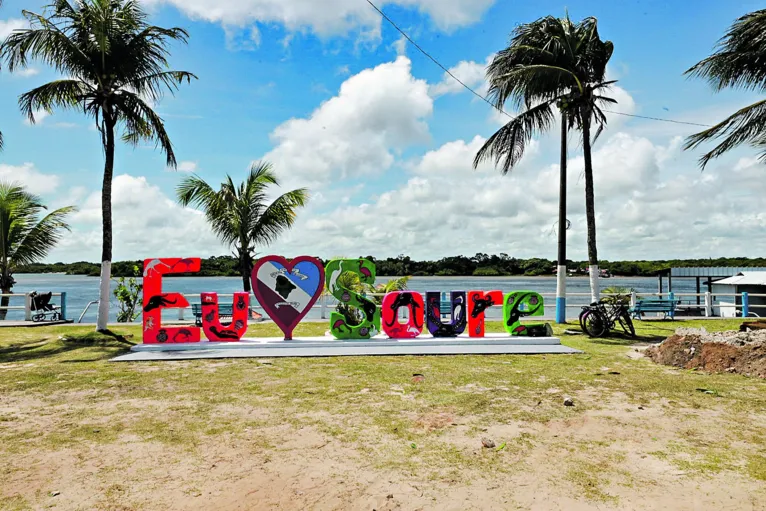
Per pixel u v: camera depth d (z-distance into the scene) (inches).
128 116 517.7
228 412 246.5
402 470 176.6
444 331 478.0
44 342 478.3
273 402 264.8
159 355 403.9
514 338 462.3
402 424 227.3
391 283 593.6
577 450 195.5
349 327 469.1
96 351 424.5
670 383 306.2
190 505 151.3
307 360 387.2
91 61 489.7
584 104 574.9
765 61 468.4
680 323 635.5
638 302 687.1
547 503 152.0
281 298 457.4
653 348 398.9
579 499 154.4
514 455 190.4
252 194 721.0
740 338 364.8
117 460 186.1
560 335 526.9
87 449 197.2
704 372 338.3
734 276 907.4
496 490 160.9
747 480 167.2
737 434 213.3
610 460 185.3
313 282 461.7
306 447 199.0
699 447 198.2
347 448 197.9
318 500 154.6
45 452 194.1
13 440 207.5
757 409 250.2
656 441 205.3
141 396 277.9
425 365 366.3
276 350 426.6
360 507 150.3
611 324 523.2
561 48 563.8
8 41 465.1
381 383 307.9
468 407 254.4
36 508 149.5
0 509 148.4
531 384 304.5
